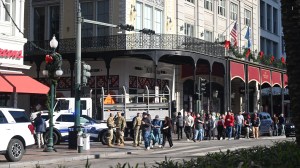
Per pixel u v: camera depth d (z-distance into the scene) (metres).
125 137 29.89
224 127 31.58
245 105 43.03
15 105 25.56
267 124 36.34
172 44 32.84
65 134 25.77
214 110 42.78
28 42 34.41
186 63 37.88
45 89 25.20
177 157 19.11
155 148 24.23
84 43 32.78
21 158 17.97
